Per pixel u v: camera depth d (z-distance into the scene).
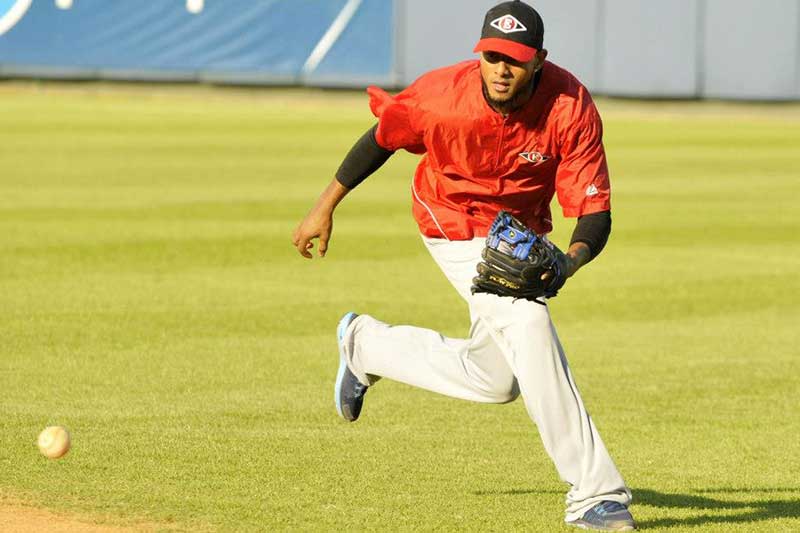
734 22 102.69
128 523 17.00
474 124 16.53
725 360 29.75
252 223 49.25
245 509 17.75
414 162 77.44
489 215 17.53
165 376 26.64
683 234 49.62
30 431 21.91
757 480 20.23
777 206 58.00
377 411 24.44
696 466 21.06
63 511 17.47
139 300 34.84
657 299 37.38
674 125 97.00
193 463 20.17
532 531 17.00
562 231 52.78
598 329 33.31
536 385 16.48
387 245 45.47
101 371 26.94
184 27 112.62
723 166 73.75
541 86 16.38
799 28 101.44
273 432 22.42
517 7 15.89
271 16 111.44
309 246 18.86
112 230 46.78
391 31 108.81
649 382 27.45
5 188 58.38
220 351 29.17
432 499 18.53
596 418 24.33
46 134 83.00
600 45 104.56
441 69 17.11
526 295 16.08
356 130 89.25
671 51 104.06
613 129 93.25
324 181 62.97
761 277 41.00
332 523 17.20
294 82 111.62
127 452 20.73
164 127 89.19
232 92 115.19
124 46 113.12
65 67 112.81
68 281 37.34
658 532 17.11
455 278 17.70
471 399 18.42
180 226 48.12
